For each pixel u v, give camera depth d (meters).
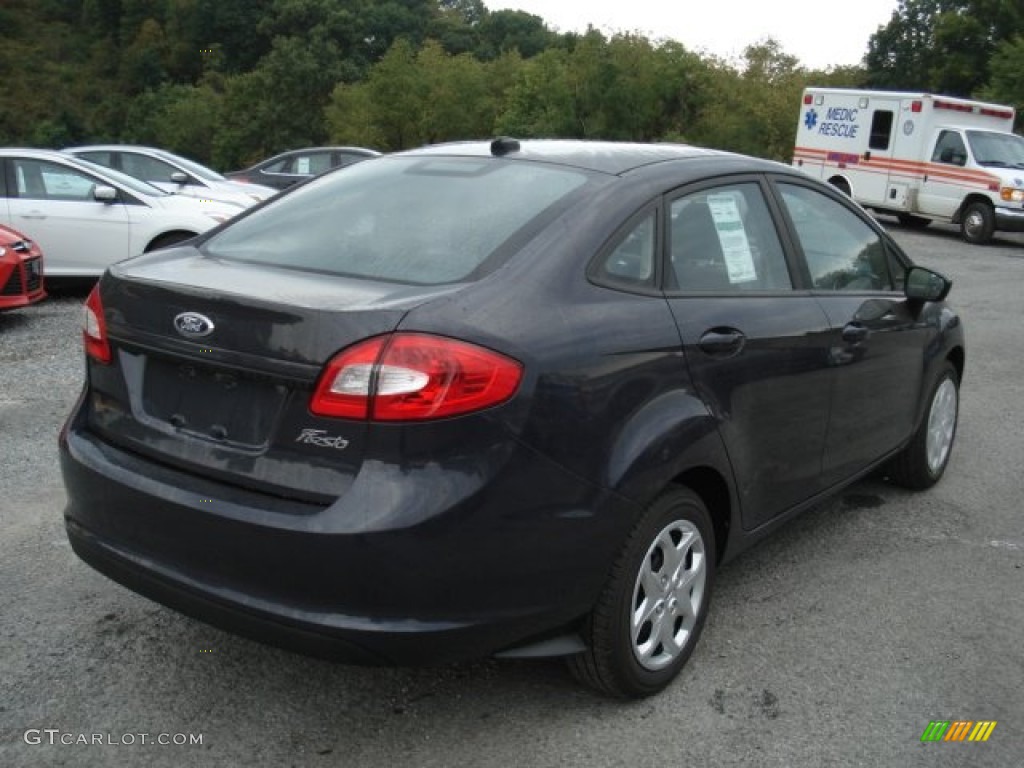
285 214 3.52
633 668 3.04
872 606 3.89
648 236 3.18
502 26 108.50
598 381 2.79
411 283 2.82
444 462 2.49
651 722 3.05
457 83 51.06
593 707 3.12
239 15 122.00
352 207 3.40
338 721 3.01
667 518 3.07
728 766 2.85
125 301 2.94
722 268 3.47
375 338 2.50
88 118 110.62
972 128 19.41
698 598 3.30
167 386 2.87
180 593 2.71
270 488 2.60
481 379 2.52
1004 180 18.25
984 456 5.95
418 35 101.19
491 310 2.65
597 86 36.16
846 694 3.24
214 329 2.69
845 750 2.94
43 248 9.77
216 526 2.60
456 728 2.99
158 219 9.98
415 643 2.52
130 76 118.69
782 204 3.91
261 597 2.58
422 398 2.46
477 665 3.36
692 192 3.45
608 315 2.89
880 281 4.54
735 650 3.51
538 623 2.74
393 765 2.81
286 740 2.91
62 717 2.98
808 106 22.23
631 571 2.95
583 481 2.74
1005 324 10.57
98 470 2.88
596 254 2.97
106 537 2.92
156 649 3.38
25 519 4.42
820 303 3.87
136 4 128.38
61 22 133.25
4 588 3.77
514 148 3.61
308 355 2.53
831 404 3.94
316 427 2.54
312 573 2.49
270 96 75.19
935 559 4.37
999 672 3.42
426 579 2.49
